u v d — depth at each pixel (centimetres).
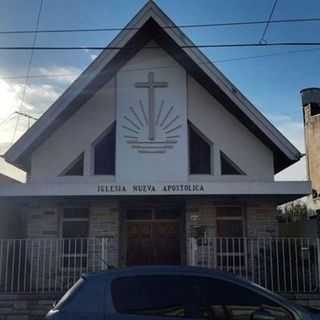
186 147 1609
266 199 1628
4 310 1279
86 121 1617
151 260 1641
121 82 1636
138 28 1541
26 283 1393
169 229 1664
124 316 631
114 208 1614
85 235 1612
